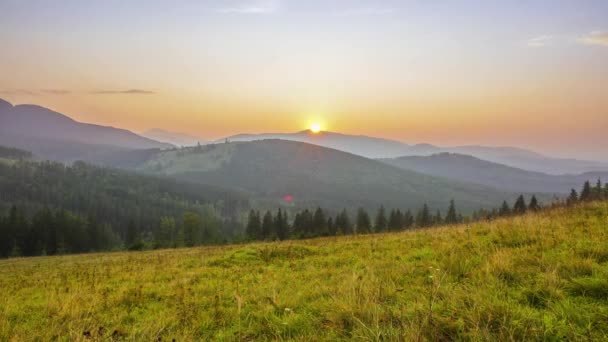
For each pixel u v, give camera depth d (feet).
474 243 26.66
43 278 39.17
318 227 250.57
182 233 249.96
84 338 13.48
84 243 258.16
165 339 13.28
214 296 20.39
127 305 20.81
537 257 18.71
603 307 11.46
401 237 40.93
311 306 15.89
